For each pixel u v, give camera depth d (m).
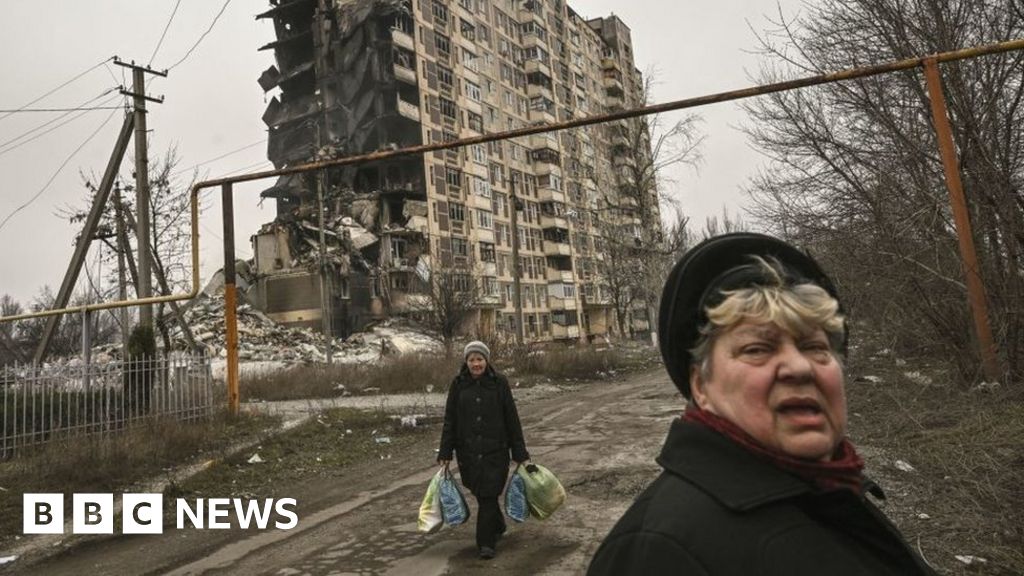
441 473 5.02
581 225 61.75
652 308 30.44
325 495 7.09
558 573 4.26
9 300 49.72
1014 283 7.18
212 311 39.62
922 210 7.82
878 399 8.23
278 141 50.72
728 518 0.91
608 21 78.00
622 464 7.45
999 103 8.15
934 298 7.93
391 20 46.53
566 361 21.88
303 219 46.03
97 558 5.33
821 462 1.01
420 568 4.53
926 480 5.04
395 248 43.38
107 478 7.52
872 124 9.78
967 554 3.75
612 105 72.69
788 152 11.01
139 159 13.46
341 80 47.81
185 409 10.97
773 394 1.02
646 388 16.80
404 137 46.41
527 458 4.96
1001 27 8.13
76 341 31.72
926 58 7.09
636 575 0.92
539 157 58.56
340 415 12.21
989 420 5.90
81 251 14.02
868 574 0.89
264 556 5.09
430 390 17.77
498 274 51.06
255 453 9.07
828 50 10.03
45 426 9.43
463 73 51.53
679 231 31.06
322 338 36.88
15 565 5.22
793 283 1.12
